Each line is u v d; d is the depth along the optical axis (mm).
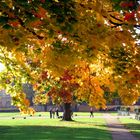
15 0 7043
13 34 7328
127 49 9062
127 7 6914
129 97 10227
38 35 7934
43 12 7191
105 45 8375
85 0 8078
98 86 11281
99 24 7824
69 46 8219
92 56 8234
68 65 8203
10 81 13492
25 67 12961
